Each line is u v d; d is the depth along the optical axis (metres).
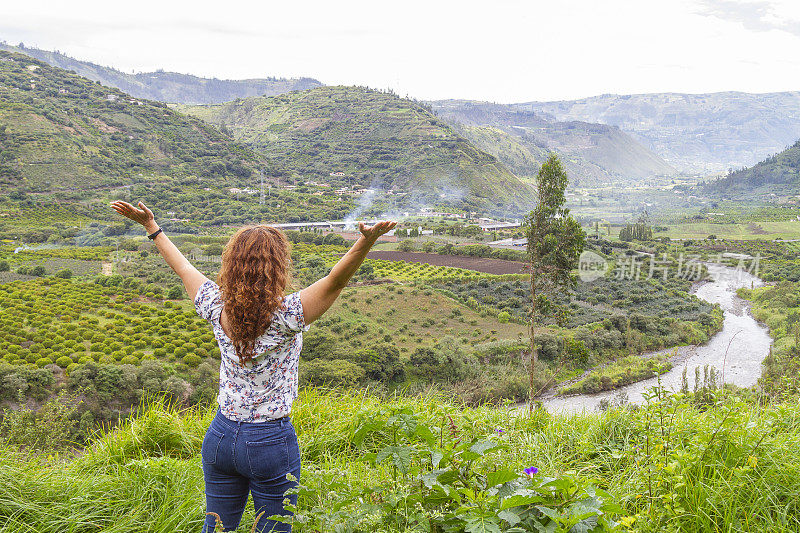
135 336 54.62
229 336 1.90
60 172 150.38
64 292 73.19
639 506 2.65
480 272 84.69
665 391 3.02
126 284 77.94
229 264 1.91
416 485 2.30
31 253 99.50
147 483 2.90
